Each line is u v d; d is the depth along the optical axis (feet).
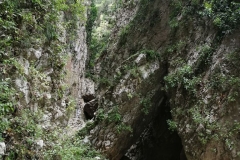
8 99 18.28
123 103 36.17
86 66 62.59
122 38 49.78
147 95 37.17
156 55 38.32
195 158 28.60
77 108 45.52
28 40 23.88
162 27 41.45
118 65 49.11
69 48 42.32
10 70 20.18
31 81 23.49
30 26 24.57
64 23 34.81
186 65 33.17
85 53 59.41
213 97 28.73
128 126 35.60
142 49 41.81
